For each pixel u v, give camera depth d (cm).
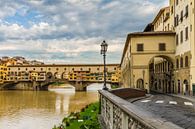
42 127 4222
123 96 3722
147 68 6209
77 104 8062
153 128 799
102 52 3300
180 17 5675
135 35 6256
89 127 2661
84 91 16600
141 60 6247
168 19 6875
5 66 19538
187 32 5166
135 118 1038
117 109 1617
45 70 19038
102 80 18550
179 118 1852
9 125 4472
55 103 8400
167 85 6812
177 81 5928
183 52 5438
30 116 5494
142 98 4169
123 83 11769
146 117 969
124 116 1345
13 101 9100
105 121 2486
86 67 18850
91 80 17862
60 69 19012
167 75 6775
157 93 6281
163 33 6156
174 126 802
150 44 6219
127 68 8006
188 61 5097
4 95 12156
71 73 19025
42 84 17750
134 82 6228
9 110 6569
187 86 5194
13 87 18625
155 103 3206
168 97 4575
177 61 5944
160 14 7850
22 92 14862
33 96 11619
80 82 17188
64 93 14112
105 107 2494
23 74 19212
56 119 5047
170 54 6166
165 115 2025
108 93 2488
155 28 8881
